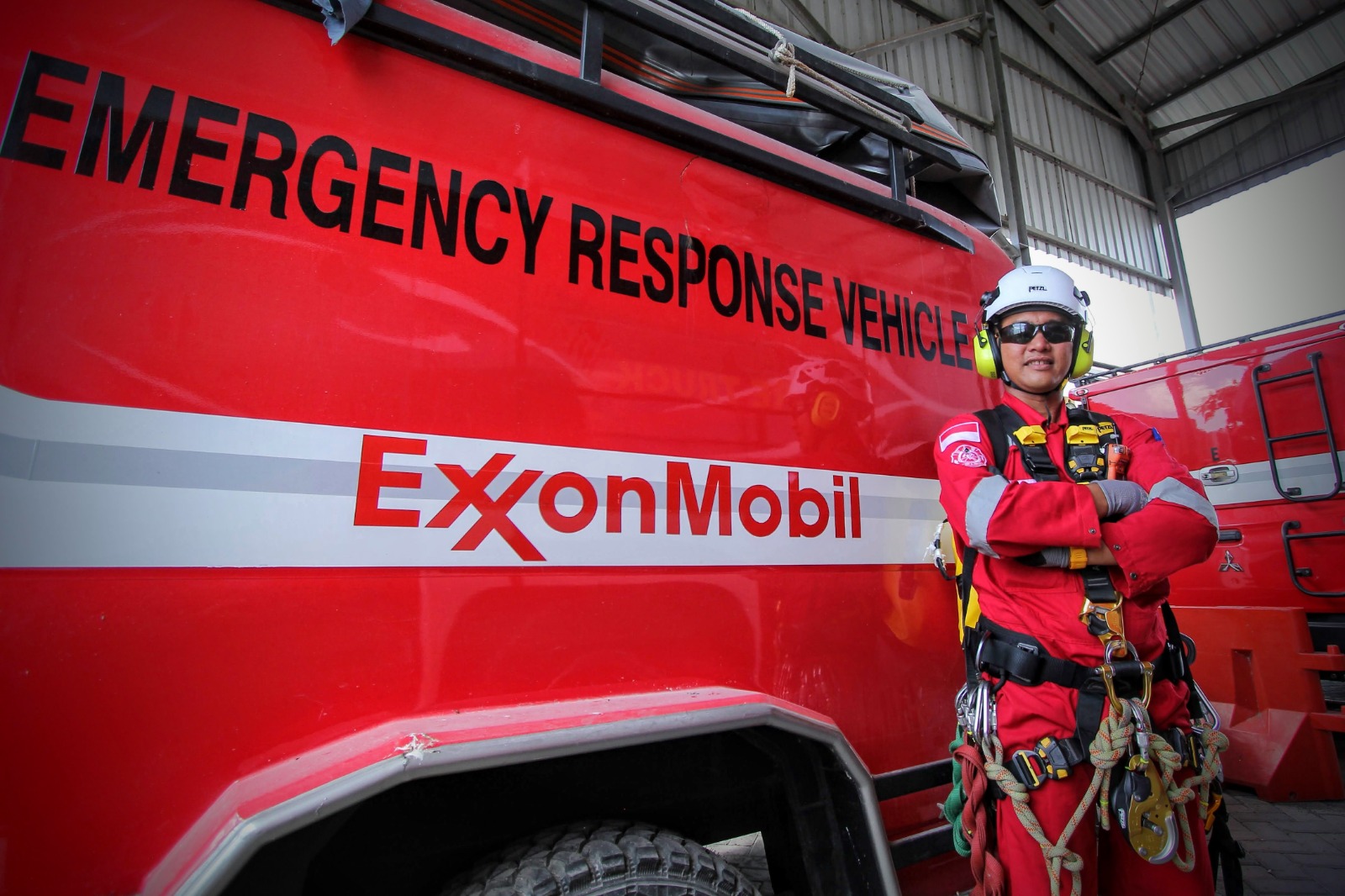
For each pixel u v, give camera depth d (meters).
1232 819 3.26
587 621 1.19
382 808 1.10
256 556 0.95
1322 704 3.49
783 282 1.64
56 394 0.86
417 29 1.21
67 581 0.84
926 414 1.86
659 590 1.29
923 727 1.66
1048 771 1.31
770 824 1.46
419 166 1.19
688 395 1.41
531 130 1.34
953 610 1.80
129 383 0.90
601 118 1.44
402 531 1.05
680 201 1.52
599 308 1.33
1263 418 4.77
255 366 0.99
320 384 1.03
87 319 0.90
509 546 1.14
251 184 1.04
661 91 1.99
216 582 0.92
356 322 1.08
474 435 1.14
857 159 2.30
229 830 0.79
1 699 0.79
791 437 1.56
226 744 0.90
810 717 1.25
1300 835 3.02
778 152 1.74
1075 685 1.36
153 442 0.91
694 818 1.43
